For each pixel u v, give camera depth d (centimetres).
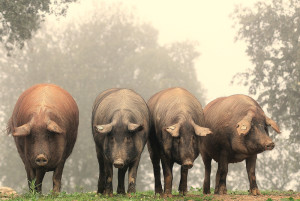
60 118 1736
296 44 5659
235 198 1711
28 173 1806
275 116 5734
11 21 3994
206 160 2131
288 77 5791
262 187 6944
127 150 1609
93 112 1861
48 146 1664
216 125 1931
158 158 1895
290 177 6800
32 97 1795
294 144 6184
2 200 1638
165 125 1684
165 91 1862
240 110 1862
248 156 1884
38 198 1664
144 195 1820
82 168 7344
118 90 1811
